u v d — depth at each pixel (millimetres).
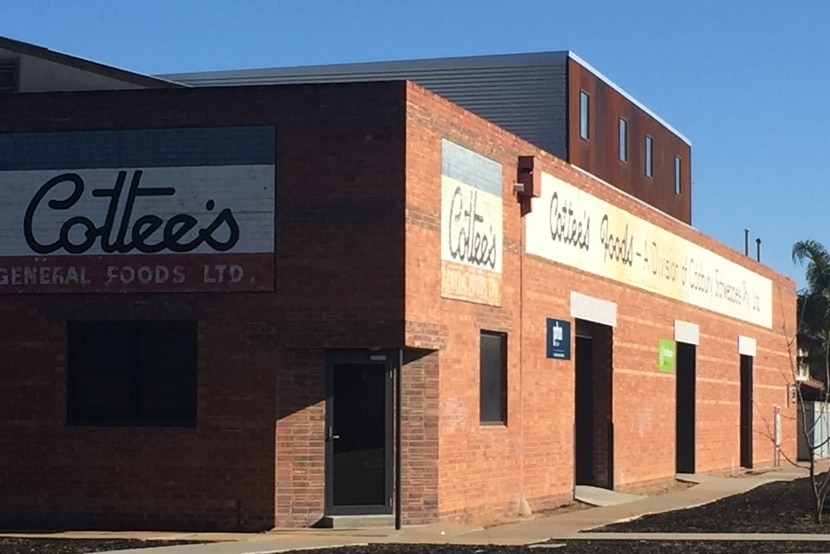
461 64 41188
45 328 23016
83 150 23016
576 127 41094
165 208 22812
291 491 22422
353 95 22594
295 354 22562
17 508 23016
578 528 23812
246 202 22656
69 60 26234
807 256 69875
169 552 19188
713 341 44906
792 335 58656
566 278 30500
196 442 22625
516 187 27484
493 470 25891
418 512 23062
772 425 53625
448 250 24078
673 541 21406
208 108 22812
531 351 28188
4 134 23188
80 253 22938
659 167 50156
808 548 20422
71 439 22922
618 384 34312
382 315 22328
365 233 22453
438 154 23750
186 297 22734
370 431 22766
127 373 23047
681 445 42312
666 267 39281
